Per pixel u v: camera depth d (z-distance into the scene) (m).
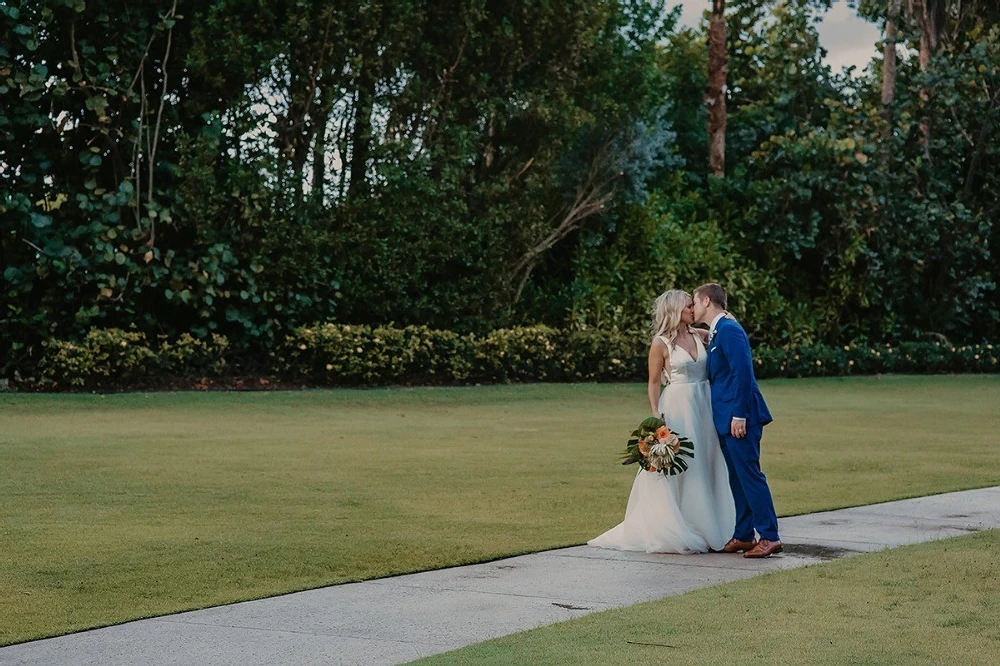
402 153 24.00
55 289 21.44
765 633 5.71
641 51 28.03
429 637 5.80
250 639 5.76
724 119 33.81
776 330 31.67
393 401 21.31
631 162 27.08
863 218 32.50
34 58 21.67
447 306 25.23
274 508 9.80
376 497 10.48
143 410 18.56
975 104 33.88
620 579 7.25
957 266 34.09
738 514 8.30
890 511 9.94
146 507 9.77
